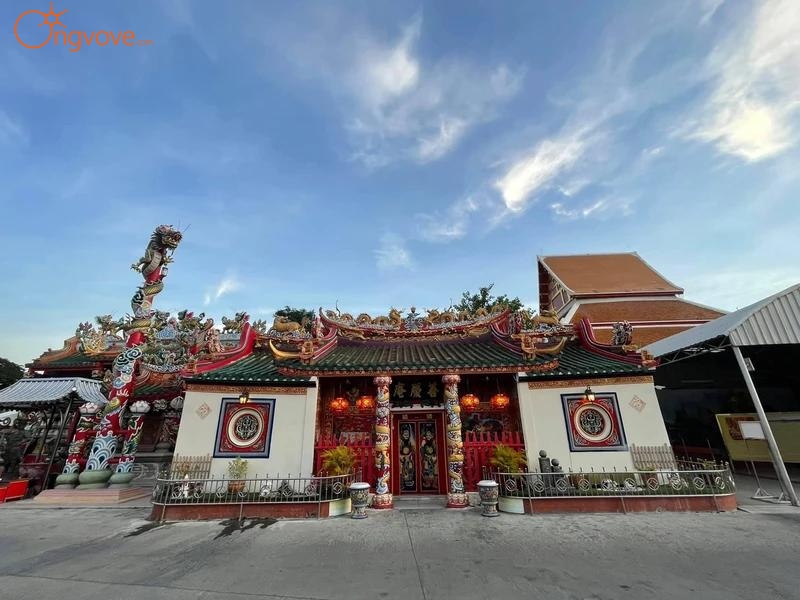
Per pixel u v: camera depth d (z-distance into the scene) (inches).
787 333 455.8
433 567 259.3
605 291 1169.4
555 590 222.7
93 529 370.0
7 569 264.8
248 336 584.7
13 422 711.1
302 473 454.0
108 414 571.8
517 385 488.7
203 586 233.5
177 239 668.1
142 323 624.4
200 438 461.4
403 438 519.5
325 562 271.6
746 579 233.5
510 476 422.9
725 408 735.7
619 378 474.0
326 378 537.0
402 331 602.5
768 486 521.3
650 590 221.0
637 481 420.5
